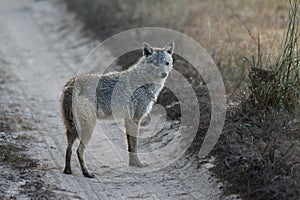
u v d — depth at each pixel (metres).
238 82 25.64
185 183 20.41
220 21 34.97
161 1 41.50
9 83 33.78
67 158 20.92
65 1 54.25
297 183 17.98
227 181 19.41
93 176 20.92
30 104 29.81
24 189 19.39
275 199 17.59
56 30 46.47
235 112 23.27
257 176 18.61
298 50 23.41
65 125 20.73
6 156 22.06
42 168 21.34
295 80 22.27
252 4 38.59
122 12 42.81
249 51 27.73
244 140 21.12
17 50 42.16
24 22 51.16
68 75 35.38
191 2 40.41
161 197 19.42
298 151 19.77
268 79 22.80
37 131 25.75
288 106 22.30
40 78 34.84
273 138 20.53
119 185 20.33
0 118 26.92
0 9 57.53
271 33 30.50
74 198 19.00
